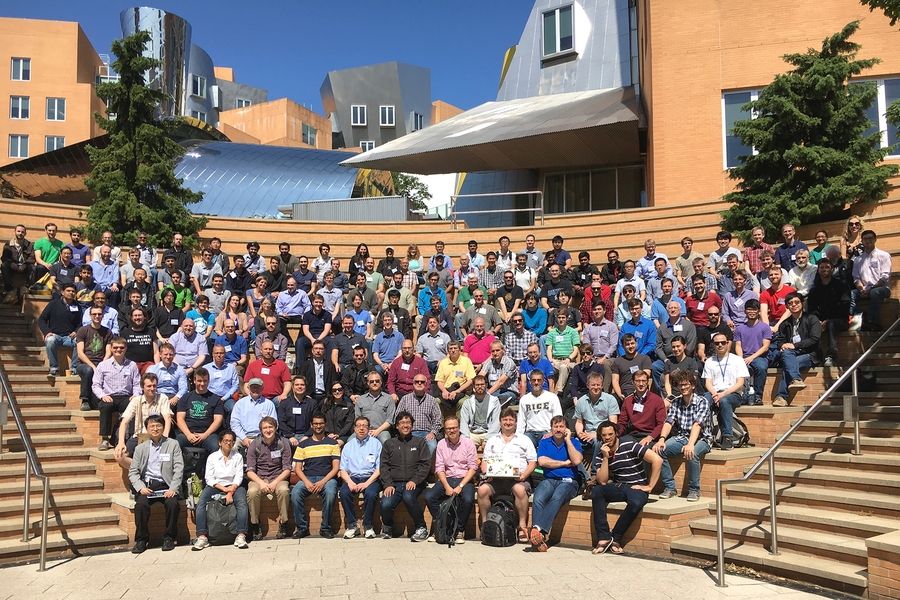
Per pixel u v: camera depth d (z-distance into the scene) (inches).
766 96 633.6
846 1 744.3
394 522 402.6
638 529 346.9
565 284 583.2
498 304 575.8
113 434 442.0
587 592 280.1
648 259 594.9
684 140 794.2
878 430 362.0
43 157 1259.8
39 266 586.2
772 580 291.1
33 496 387.5
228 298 572.1
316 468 401.4
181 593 284.8
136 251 601.0
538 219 857.5
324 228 891.4
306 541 383.9
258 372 463.5
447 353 507.8
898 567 252.5
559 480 372.8
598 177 1081.4
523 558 338.0
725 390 390.9
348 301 582.9
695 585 287.1
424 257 869.2
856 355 435.2
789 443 382.0
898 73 721.0
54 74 2319.1
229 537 372.8
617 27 1210.6
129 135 840.3
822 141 615.8
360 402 439.5
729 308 479.2
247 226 873.5
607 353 485.4
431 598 274.7
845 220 590.6
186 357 487.5
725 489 360.2
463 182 1253.7
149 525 375.9
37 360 520.4
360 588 288.8
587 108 966.4
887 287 441.1
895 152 717.9
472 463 390.9
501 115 1093.1
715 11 790.5
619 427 383.2
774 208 607.8
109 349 464.8
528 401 416.5
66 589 291.7
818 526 311.4
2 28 2301.9
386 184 1557.6
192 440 404.5
